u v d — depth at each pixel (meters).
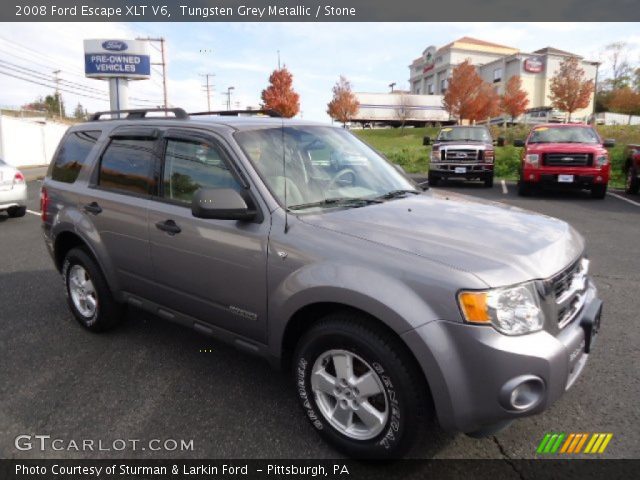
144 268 3.64
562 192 13.90
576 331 2.54
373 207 3.05
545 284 2.36
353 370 2.61
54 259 4.55
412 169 23.00
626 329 4.24
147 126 3.76
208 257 3.12
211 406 3.18
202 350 4.00
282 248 2.75
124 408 3.18
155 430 2.95
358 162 3.67
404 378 2.36
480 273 2.27
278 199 2.93
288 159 3.24
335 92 58.50
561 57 67.75
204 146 3.28
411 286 2.32
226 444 2.81
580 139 12.91
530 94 68.06
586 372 3.52
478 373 2.22
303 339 2.75
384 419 2.48
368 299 2.37
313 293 2.57
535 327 2.29
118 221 3.75
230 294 3.05
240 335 3.12
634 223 9.09
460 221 2.83
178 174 3.40
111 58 36.81
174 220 3.32
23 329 4.46
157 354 3.93
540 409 2.29
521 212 3.20
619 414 3.02
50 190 4.48
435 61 80.31
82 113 79.44
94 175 4.08
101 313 4.17
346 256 2.53
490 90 52.19
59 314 4.84
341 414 2.67
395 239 2.55
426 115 62.91
